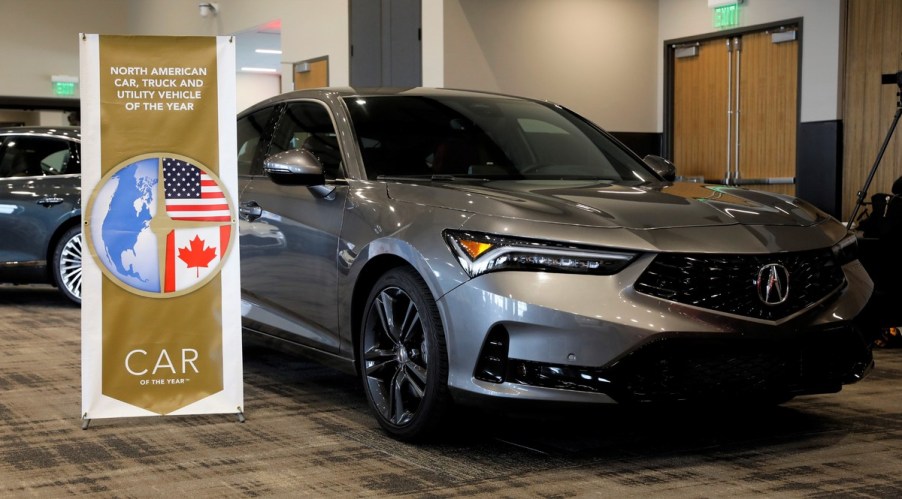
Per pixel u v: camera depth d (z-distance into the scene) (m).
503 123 4.00
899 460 2.99
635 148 11.03
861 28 8.89
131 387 3.52
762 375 2.93
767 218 3.12
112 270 3.50
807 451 3.10
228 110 3.54
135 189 3.51
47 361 4.78
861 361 3.17
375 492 2.71
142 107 3.49
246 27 14.72
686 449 3.13
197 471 2.94
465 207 3.07
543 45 10.48
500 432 3.36
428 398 3.06
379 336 3.36
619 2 10.83
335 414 3.67
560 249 2.82
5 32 17.89
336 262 3.53
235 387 3.57
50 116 18.42
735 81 10.22
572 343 2.75
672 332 2.75
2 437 3.37
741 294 2.88
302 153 3.55
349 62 11.96
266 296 4.03
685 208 3.10
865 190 6.45
